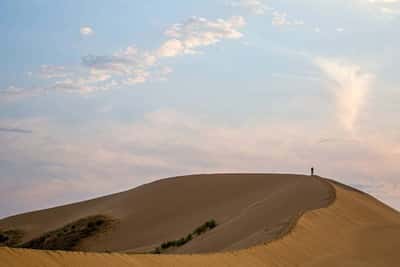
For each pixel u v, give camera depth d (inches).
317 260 1155.3
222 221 2532.0
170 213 2910.9
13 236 3093.0
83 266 660.7
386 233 1627.7
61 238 2802.7
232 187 3075.8
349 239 1488.7
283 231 1379.2
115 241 2667.3
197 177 3319.4
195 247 1924.2
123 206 3122.5
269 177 3090.6
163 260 793.6
